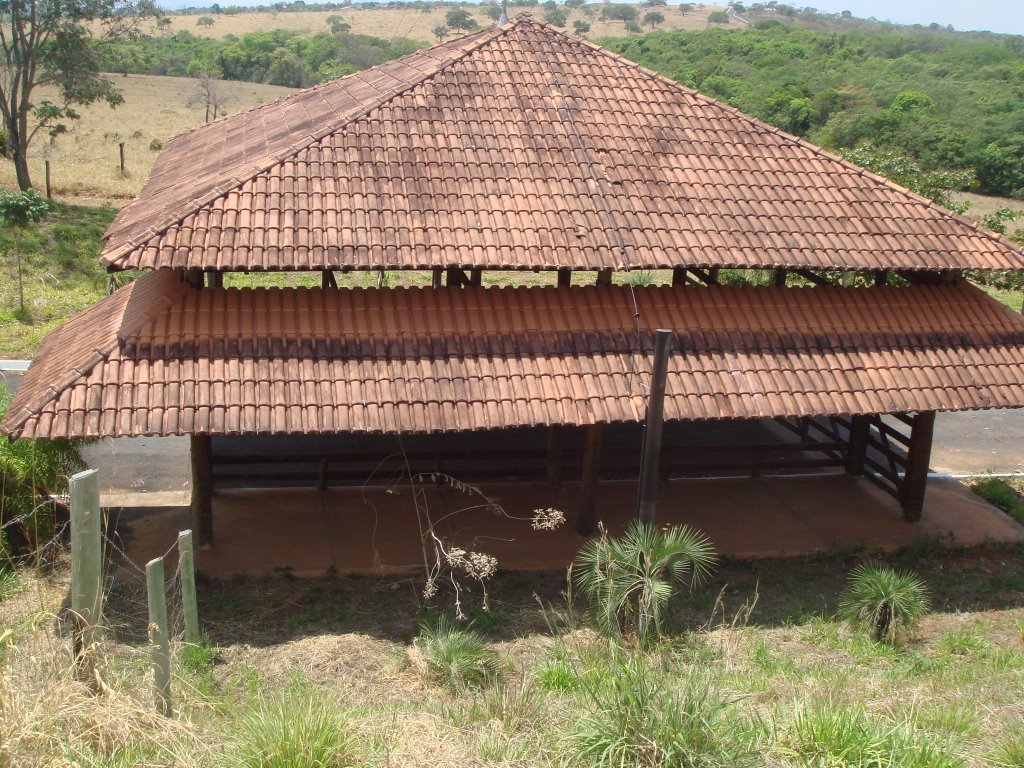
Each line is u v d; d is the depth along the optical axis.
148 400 10.10
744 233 11.88
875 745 6.86
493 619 10.88
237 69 72.38
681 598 11.56
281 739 6.73
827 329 12.20
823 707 7.51
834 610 11.53
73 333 12.52
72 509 7.15
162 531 12.74
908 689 9.13
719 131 13.44
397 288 11.66
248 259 10.45
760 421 18.16
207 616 10.69
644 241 11.47
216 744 6.98
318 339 10.88
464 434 16.19
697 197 12.25
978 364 12.25
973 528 13.81
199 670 9.37
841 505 14.35
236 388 10.33
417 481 14.41
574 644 10.24
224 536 12.55
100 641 7.41
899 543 13.20
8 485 11.57
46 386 10.41
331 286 12.13
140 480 14.43
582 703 7.95
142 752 6.70
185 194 11.76
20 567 11.36
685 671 8.68
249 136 14.73
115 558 11.88
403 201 11.40
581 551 11.82
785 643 10.70
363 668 9.78
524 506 13.78
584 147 12.62
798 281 24.89
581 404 10.91
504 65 13.68
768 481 15.15
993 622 11.41
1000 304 13.08
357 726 7.35
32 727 6.32
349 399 10.48
